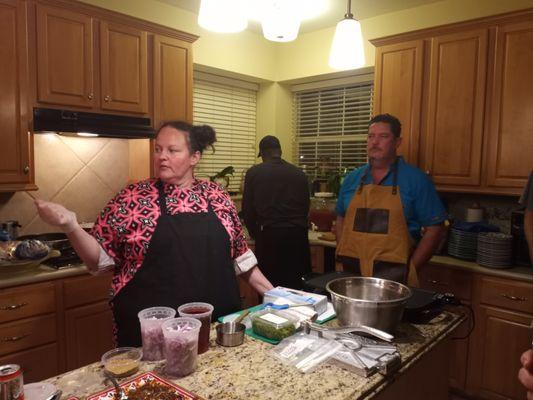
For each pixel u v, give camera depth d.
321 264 3.25
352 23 2.14
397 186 2.08
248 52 3.82
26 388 0.92
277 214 2.86
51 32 2.33
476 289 2.50
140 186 1.43
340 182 3.66
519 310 2.36
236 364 1.06
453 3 2.92
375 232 2.07
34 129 2.29
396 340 1.21
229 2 1.60
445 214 2.12
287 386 0.96
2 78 2.17
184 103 3.00
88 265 1.31
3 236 2.30
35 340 2.17
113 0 2.83
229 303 1.43
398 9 3.16
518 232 2.49
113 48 2.59
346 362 1.04
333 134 4.02
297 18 1.92
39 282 2.17
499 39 2.51
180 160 1.40
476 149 2.62
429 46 2.77
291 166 2.95
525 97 2.44
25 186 2.30
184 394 0.90
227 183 3.78
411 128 2.86
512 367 2.39
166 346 1.00
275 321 1.22
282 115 4.21
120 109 2.65
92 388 0.95
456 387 2.61
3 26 2.16
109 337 2.47
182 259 1.34
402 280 1.99
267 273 2.90
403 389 1.16
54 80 2.35
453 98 2.69
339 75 3.77
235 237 1.54
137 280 1.33
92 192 3.01
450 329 1.33
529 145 2.44
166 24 3.15
